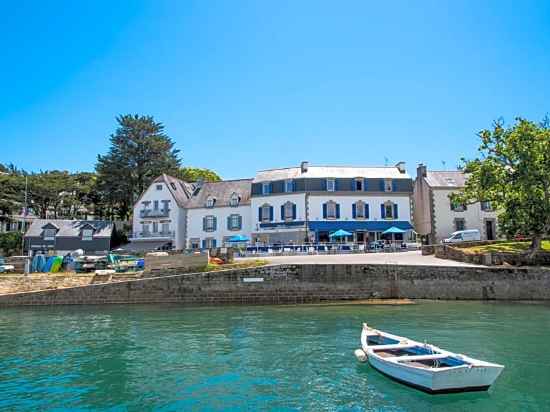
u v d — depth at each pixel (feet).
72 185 227.61
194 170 247.29
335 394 36.04
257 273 91.50
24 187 214.07
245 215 171.22
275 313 77.10
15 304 93.09
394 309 79.20
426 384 35.04
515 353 47.78
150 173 217.15
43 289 99.35
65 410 33.88
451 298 90.38
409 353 41.93
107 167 211.82
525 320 67.05
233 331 61.57
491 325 63.10
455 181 161.79
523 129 107.96
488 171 112.27
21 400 35.96
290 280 91.09
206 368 43.83
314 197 159.53
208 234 175.42
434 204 156.56
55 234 182.91
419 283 91.04
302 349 50.55
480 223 156.46
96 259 116.57
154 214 181.57
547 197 105.91
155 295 92.84
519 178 107.55
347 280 91.09
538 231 105.81
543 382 38.50
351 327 63.00
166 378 40.98
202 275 92.43
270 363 45.11
